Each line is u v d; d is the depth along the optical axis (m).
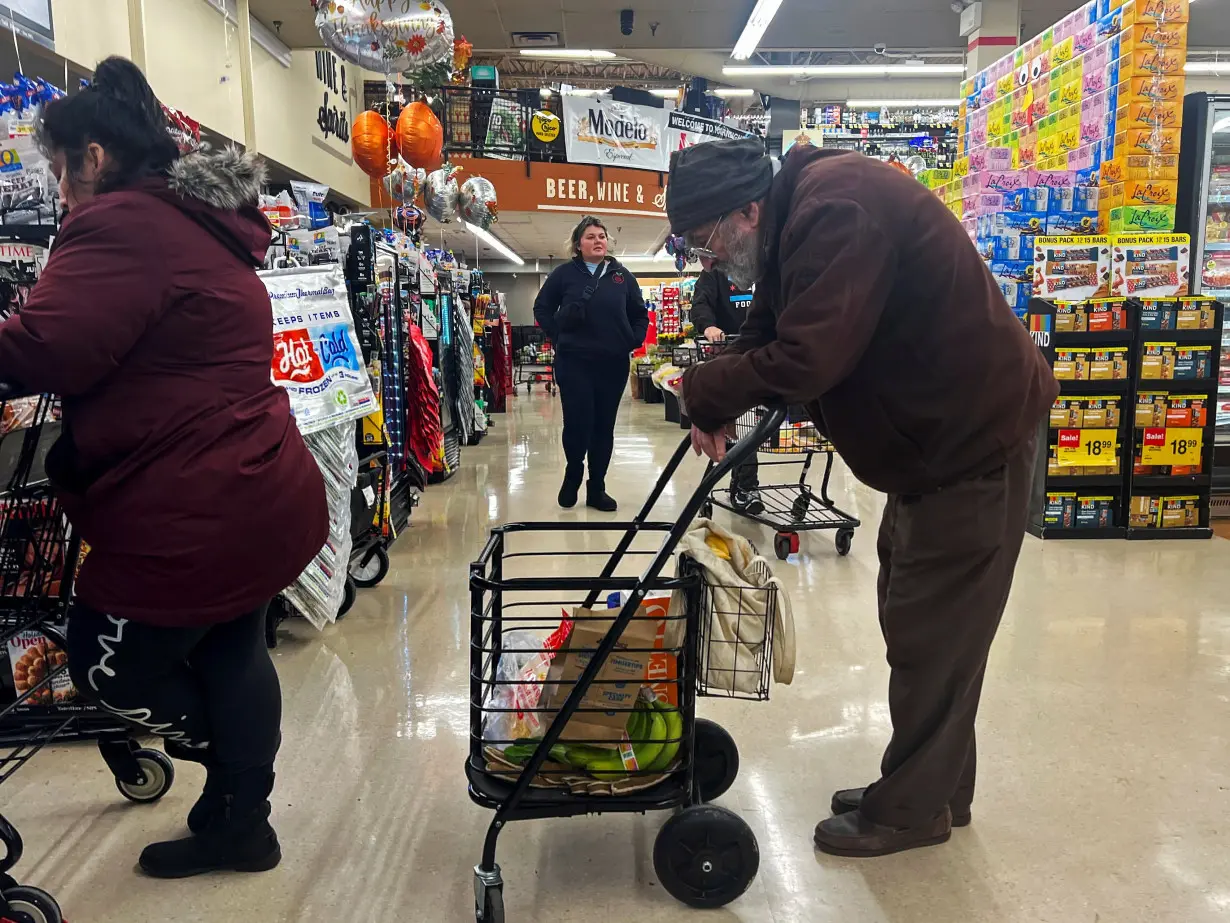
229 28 7.00
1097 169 4.70
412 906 1.60
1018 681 2.57
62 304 1.26
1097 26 4.69
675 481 5.84
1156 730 2.27
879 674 2.64
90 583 1.42
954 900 1.62
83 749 2.19
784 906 1.60
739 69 13.22
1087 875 1.69
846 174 1.50
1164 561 3.85
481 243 15.98
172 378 1.39
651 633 1.59
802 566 3.83
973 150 6.07
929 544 1.62
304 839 1.81
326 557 2.82
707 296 4.55
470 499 5.30
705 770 1.90
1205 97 4.46
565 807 1.52
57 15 4.60
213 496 1.41
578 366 4.77
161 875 1.67
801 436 4.04
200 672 1.60
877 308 1.46
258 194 1.53
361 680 2.60
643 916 1.57
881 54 13.59
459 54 5.42
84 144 1.37
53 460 1.42
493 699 1.70
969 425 1.54
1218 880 1.67
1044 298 4.32
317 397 2.71
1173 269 4.34
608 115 10.52
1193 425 4.22
